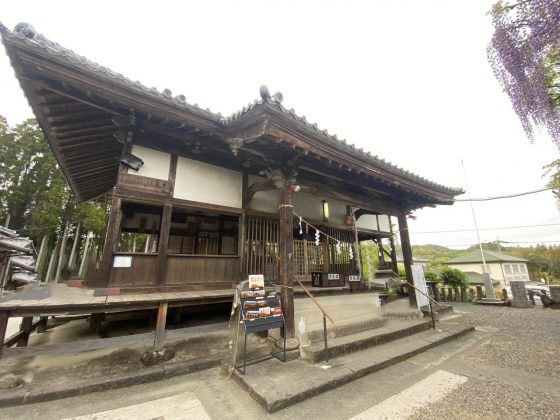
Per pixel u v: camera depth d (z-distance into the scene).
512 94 4.11
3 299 4.06
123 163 4.86
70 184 8.43
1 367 4.29
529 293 11.44
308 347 4.61
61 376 3.98
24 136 20.86
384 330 5.89
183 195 5.53
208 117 4.78
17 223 20.09
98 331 6.33
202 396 3.58
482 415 3.01
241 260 6.07
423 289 8.91
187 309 7.96
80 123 4.89
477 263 35.38
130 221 8.92
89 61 3.52
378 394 3.58
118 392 3.70
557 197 6.59
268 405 3.13
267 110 3.98
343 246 9.01
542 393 3.46
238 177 6.51
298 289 6.93
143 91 4.01
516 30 3.86
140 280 4.80
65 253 23.97
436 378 4.06
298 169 6.11
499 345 5.68
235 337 4.48
